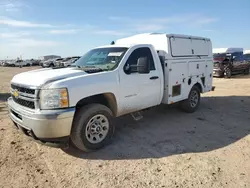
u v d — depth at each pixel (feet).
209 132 16.84
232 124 18.78
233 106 25.50
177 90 19.79
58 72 13.60
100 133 13.83
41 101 11.67
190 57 21.07
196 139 15.44
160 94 18.06
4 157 12.78
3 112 22.91
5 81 55.47
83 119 12.76
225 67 55.01
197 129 17.53
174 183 10.19
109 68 14.83
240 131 17.01
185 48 20.43
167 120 19.95
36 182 10.37
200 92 23.58
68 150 13.74
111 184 10.16
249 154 13.02
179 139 15.44
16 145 14.42
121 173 11.10
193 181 10.33
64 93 11.83
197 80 22.48
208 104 26.66
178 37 19.57
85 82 12.82
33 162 12.25
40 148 14.02
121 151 13.57
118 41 22.71
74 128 12.72
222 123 19.07
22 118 12.19
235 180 10.37
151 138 15.65
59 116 11.54
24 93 12.50
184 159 12.47
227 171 11.16
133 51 16.03
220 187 9.84
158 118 20.61
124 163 12.12
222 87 40.52
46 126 11.44
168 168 11.52
